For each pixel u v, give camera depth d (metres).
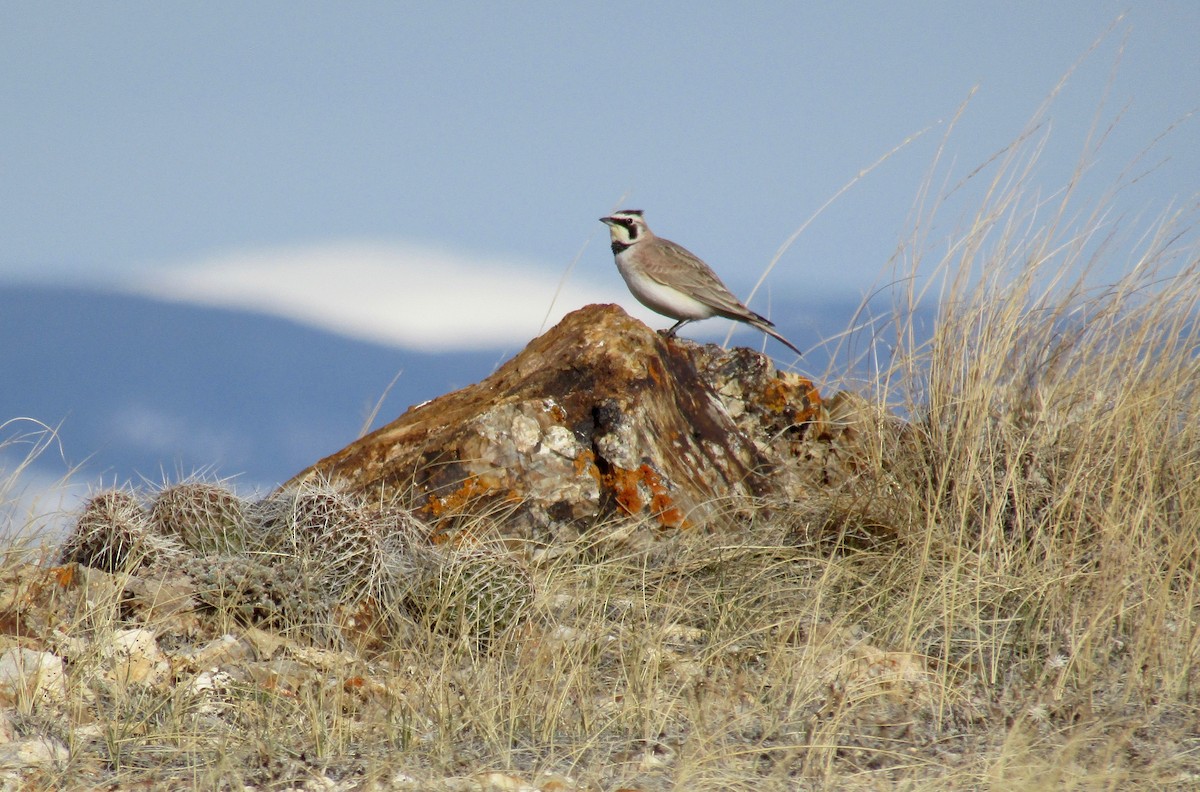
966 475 11.85
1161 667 8.80
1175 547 10.31
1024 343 13.07
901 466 12.59
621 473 12.36
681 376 13.96
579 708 8.12
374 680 8.56
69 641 8.63
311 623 9.46
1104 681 8.68
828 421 14.54
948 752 7.36
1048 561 10.48
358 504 10.94
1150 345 12.07
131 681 8.22
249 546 10.19
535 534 11.91
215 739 7.36
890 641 9.67
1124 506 10.98
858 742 7.55
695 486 12.72
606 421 12.62
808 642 9.01
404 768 7.02
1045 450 12.06
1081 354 12.68
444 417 12.81
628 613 10.16
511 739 7.55
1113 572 9.92
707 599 10.55
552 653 8.74
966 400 12.46
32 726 7.32
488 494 12.02
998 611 10.05
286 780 6.82
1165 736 7.54
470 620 9.67
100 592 9.24
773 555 11.27
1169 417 12.03
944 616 9.51
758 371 14.63
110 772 6.86
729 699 8.23
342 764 7.09
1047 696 8.41
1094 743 7.40
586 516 12.14
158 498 10.59
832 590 10.62
